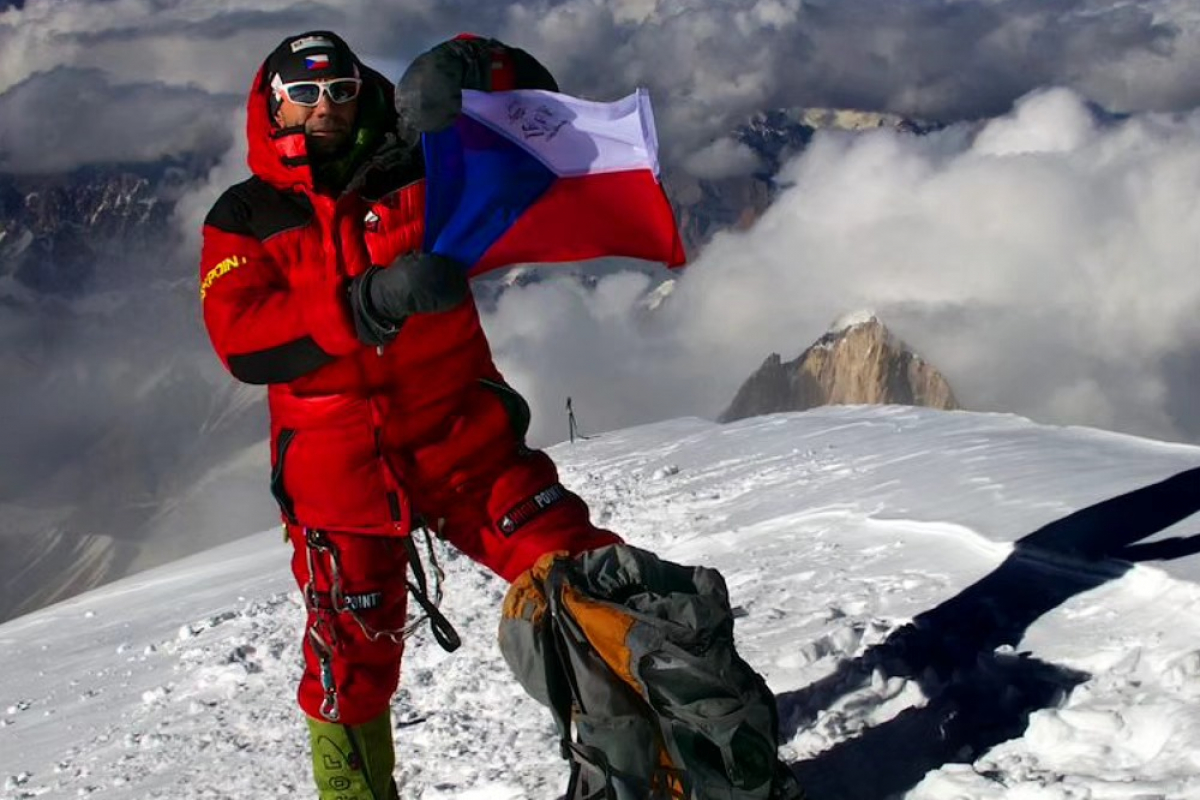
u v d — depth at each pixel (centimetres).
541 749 436
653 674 281
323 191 310
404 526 332
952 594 470
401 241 314
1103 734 316
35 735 641
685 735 287
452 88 282
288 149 306
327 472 329
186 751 539
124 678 733
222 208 319
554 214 308
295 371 304
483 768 430
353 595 338
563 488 345
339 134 312
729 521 754
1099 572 448
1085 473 605
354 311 285
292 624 761
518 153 306
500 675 538
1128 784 279
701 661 280
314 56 303
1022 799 291
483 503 336
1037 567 472
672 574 303
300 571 346
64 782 536
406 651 611
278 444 336
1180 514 489
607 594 298
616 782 291
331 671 339
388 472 329
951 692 379
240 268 312
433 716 502
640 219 310
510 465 339
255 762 506
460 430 333
